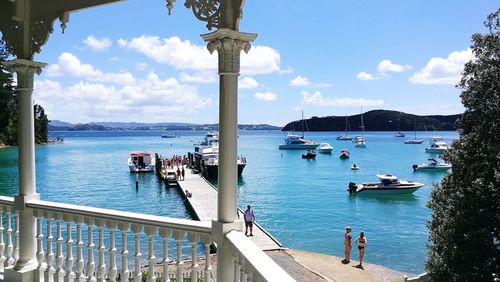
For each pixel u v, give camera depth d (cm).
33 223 423
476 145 1120
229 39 295
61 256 400
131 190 3716
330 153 8706
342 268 1565
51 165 6009
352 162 6775
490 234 1042
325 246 2131
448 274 1110
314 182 4475
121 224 358
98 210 370
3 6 428
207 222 331
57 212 398
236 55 303
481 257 1052
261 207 3134
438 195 1232
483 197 1034
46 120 10975
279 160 7169
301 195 3675
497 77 1122
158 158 4988
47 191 3681
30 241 421
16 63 409
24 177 421
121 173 5028
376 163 6606
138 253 352
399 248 2112
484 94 1137
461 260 1072
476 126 1153
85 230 1397
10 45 425
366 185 3828
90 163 6334
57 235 399
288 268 1468
